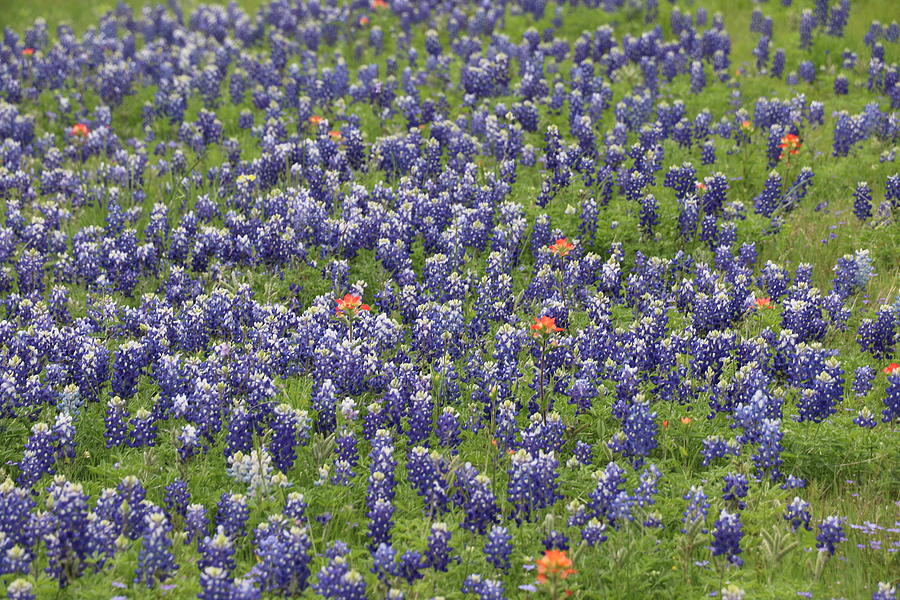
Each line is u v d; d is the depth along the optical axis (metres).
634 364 10.41
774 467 9.00
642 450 9.01
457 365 10.98
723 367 10.65
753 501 8.54
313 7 26.77
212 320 11.37
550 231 13.31
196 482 8.90
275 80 21.02
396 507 8.52
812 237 14.39
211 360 10.19
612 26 25.56
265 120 19.20
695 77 20.48
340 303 10.43
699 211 14.39
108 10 28.80
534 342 10.70
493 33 24.02
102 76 21.20
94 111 20.59
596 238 13.95
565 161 15.30
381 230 13.30
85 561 7.52
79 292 12.91
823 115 18.64
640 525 8.19
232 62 23.39
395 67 22.11
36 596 7.19
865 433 9.42
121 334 11.47
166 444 9.40
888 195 14.43
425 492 8.43
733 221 14.21
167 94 20.33
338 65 20.61
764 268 12.70
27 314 11.74
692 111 19.77
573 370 10.66
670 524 8.44
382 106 19.38
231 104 20.50
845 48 22.58
